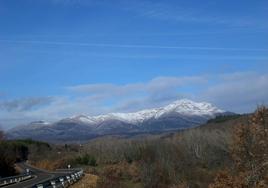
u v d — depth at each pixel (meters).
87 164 118.56
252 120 28.92
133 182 78.50
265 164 27.64
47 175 69.81
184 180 72.50
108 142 130.25
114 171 84.56
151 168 80.81
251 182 27.45
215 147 80.75
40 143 165.25
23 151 148.12
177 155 93.12
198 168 80.38
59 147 173.00
